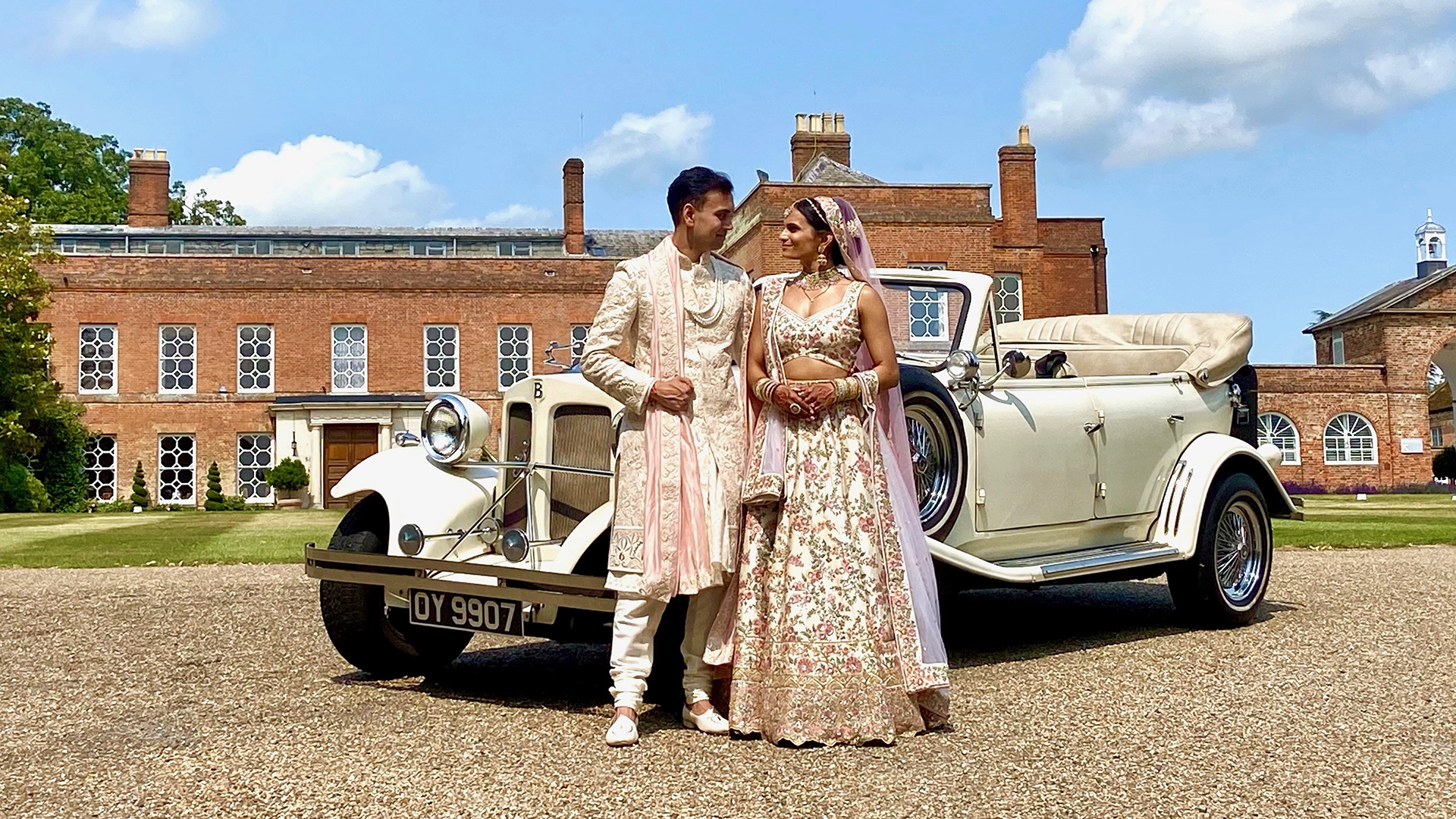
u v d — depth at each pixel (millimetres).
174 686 4559
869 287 3826
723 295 3811
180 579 8461
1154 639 5512
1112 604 6887
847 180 26438
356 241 37156
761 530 3727
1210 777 3129
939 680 3660
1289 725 3709
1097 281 33375
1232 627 5836
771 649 3605
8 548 11625
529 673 4875
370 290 29812
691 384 3670
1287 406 33062
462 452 4555
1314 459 33062
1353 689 4254
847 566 3607
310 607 6852
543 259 30406
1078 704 4047
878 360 3791
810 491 3676
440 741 3596
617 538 3670
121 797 3031
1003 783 3072
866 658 3539
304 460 28469
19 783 3180
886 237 24828
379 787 3082
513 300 30297
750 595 3691
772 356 3797
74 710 4137
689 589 3572
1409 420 33344
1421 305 33562
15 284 26000
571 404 4410
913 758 3332
